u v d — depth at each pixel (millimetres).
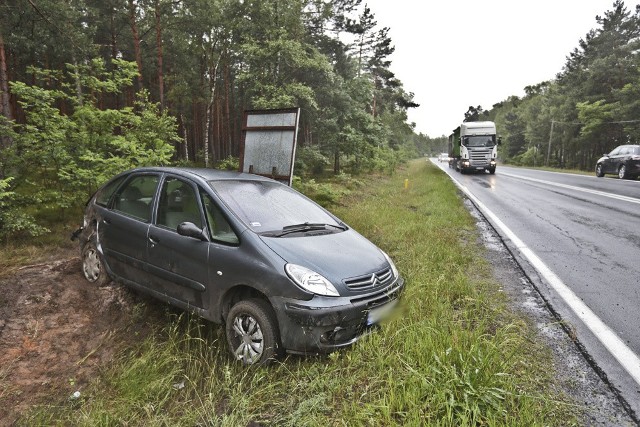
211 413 2957
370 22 36281
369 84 21688
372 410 2795
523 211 11617
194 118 32219
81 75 8609
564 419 2762
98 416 2914
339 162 23844
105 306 4562
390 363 3355
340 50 26516
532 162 74188
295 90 16562
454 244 7426
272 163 8359
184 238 3951
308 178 19719
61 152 7387
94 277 5066
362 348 3512
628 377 3248
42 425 2939
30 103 7676
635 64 44625
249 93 18672
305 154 18703
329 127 20688
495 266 6270
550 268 6094
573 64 60250
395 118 50812
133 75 8945
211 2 21766
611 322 4230
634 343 3795
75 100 8273
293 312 3230
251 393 3143
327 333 3320
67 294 4738
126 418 2963
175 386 3324
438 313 4250
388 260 4191
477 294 5004
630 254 6883
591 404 2918
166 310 4461
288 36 19031
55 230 7289
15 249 6094
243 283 3484
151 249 4230
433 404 2838
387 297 3740
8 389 3295
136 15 22344
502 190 17656
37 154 7156
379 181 23750
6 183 5945
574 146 55812
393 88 46938
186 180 4332
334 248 3875
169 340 3838
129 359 3652
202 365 3531
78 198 7711
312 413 2871
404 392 2938
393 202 14078
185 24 23609
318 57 18125
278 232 3865
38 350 3801
